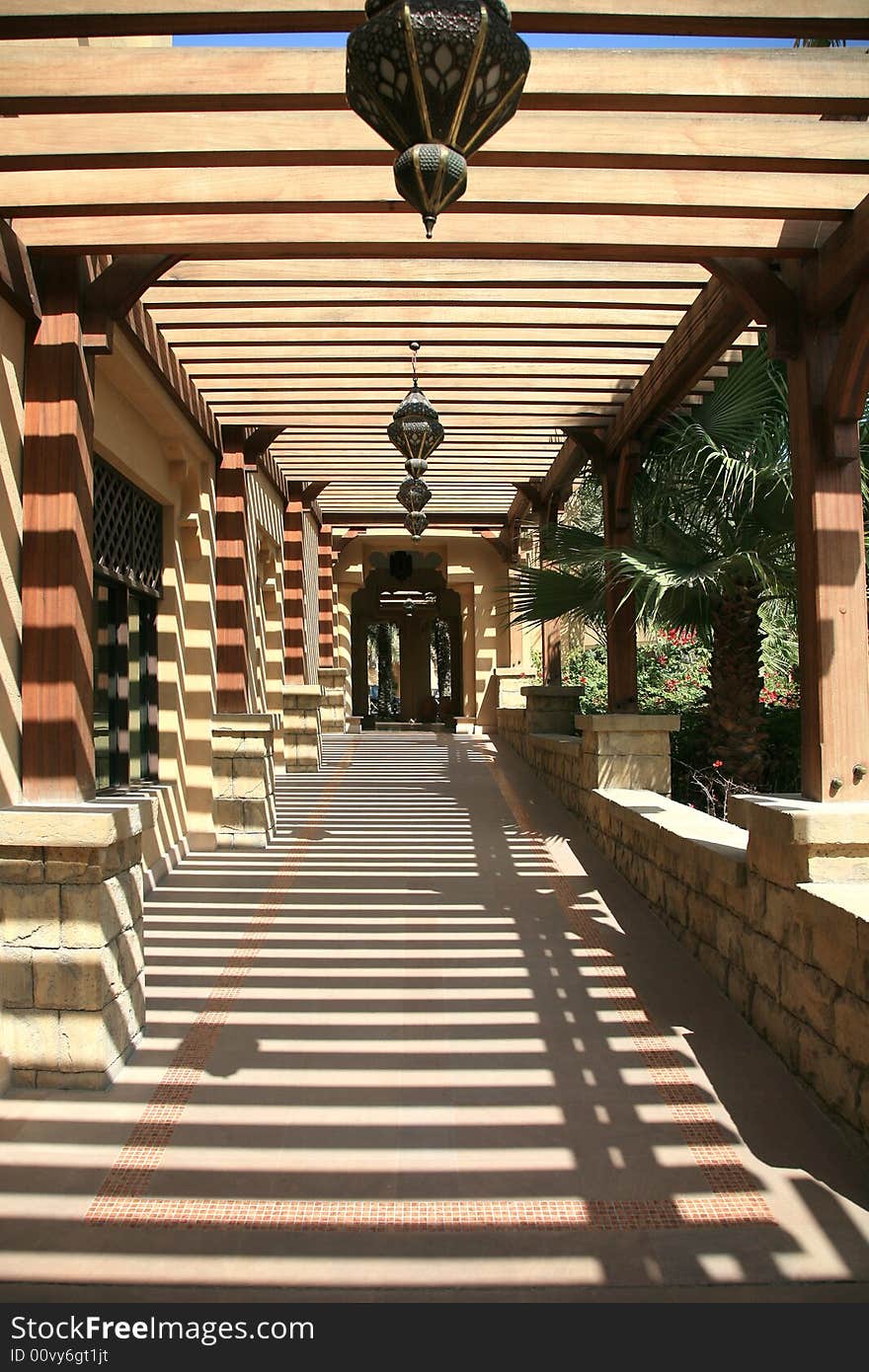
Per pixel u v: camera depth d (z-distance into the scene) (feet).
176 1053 12.15
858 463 12.95
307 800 30.07
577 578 26.27
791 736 24.71
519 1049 12.23
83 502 13.38
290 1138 10.23
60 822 11.26
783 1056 11.77
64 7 9.45
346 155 11.14
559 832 24.43
